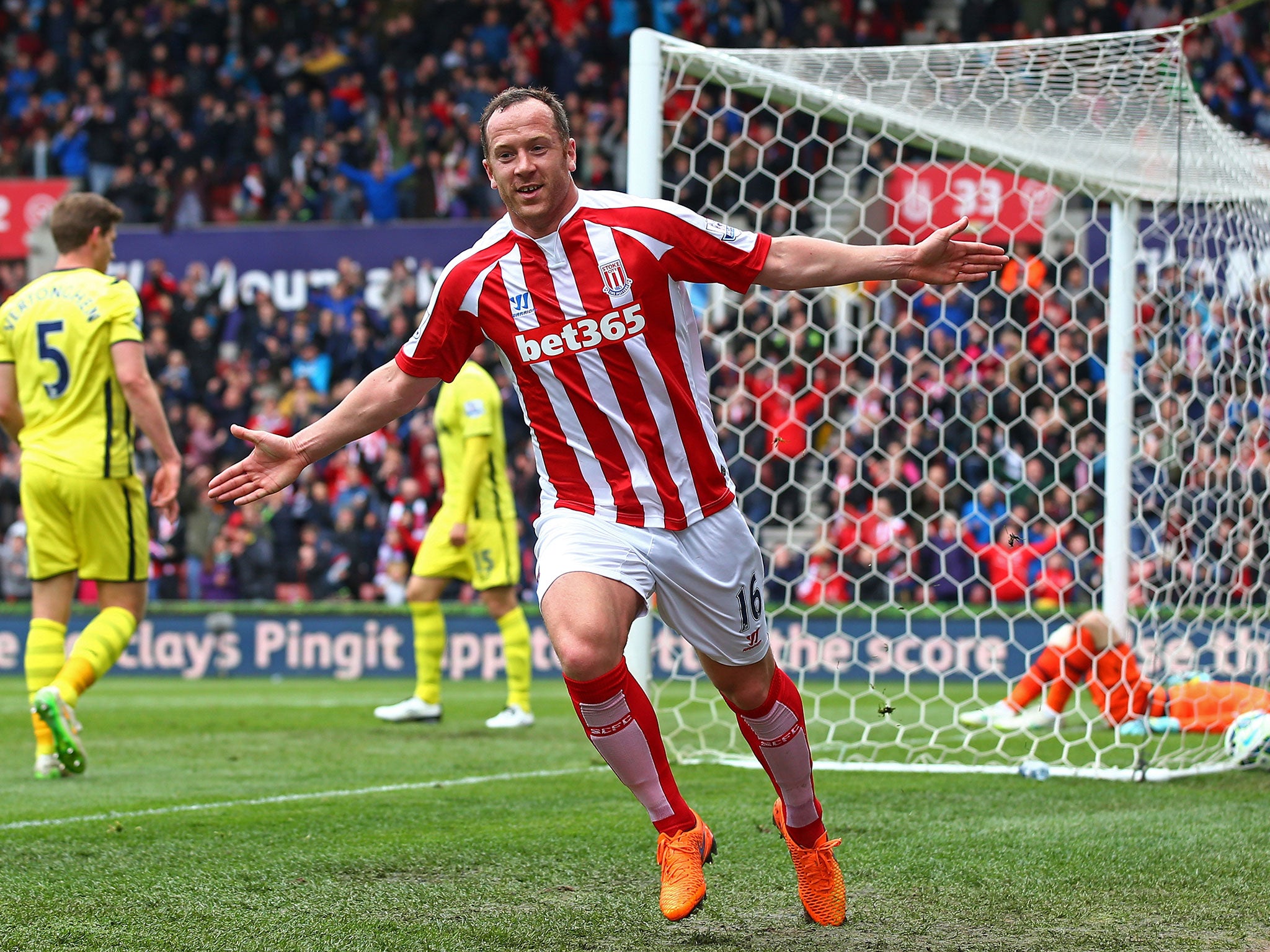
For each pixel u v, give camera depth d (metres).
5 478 39.97
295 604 36.16
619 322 8.03
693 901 7.78
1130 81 16.92
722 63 17.11
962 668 21.19
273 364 41.62
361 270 42.03
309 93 48.75
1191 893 9.18
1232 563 20.25
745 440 35.19
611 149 43.75
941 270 7.96
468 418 19.94
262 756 17.25
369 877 9.72
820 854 8.38
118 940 8.02
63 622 15.30
